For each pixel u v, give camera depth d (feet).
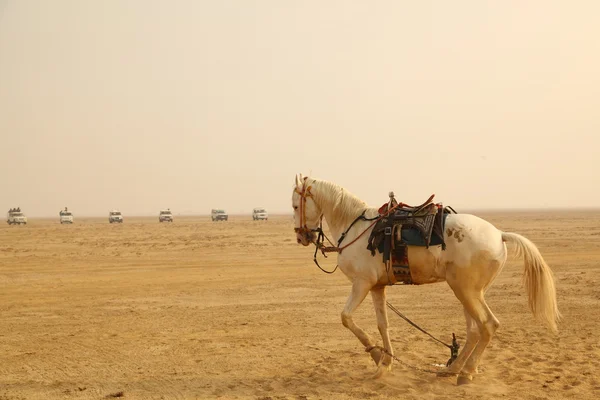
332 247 32.14
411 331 43.65
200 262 99.45
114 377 32.24
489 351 36.27
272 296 61.93
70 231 224.94
